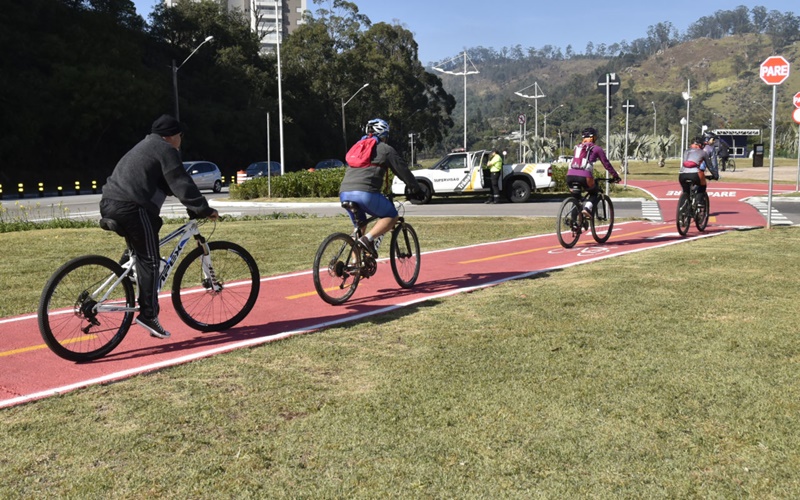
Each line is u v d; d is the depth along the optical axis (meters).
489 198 23.78
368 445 3.54
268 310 6.67
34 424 3.84
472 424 3.75
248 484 3.17
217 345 5.44
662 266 8.38
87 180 51.09
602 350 4.97
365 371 4.65
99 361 5.08
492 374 4.52
